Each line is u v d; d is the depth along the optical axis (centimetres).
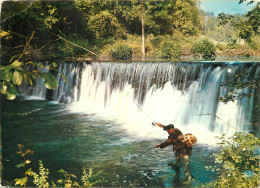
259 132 595
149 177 432
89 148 604
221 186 289
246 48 1282
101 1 2180
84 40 1973
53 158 529
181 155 449
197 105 810
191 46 1748
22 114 913
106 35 2175
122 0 2212
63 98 1237
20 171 455
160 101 930
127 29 2238
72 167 488
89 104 1166
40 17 1447
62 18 1739
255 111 599
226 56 1483
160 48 1859
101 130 770
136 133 731
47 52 1538
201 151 564
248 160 287
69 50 1571
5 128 746
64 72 1295
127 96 1044
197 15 2058
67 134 709
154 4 2216
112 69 1111
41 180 294
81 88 1230
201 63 820
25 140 652
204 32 1914
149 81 984
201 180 415
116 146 622
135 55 1912
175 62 909
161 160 519
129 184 411
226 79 718
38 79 1323
